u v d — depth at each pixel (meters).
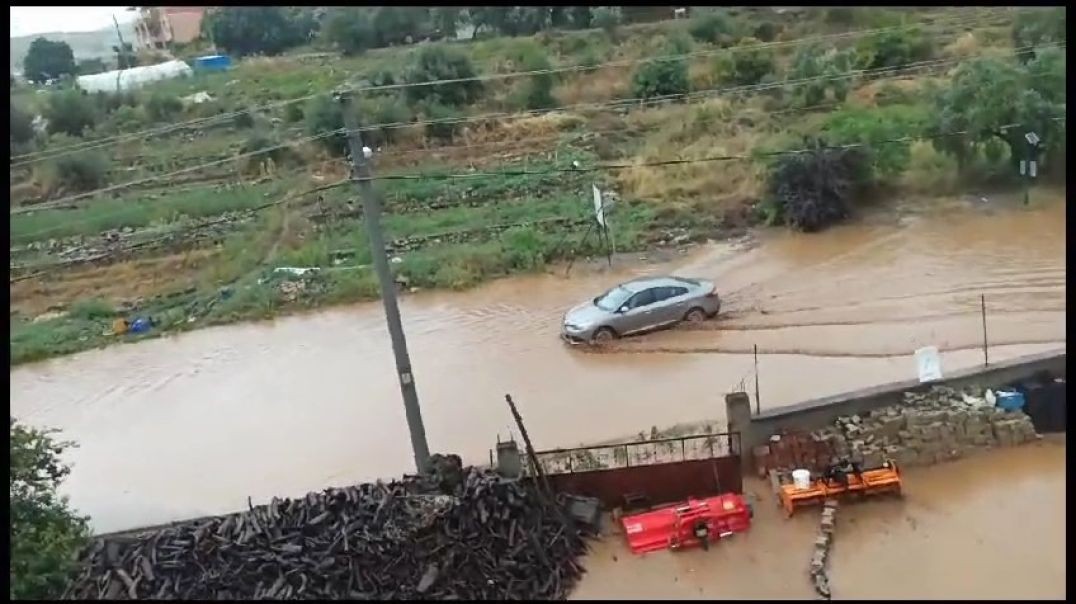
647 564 13.39
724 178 29.97
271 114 43.38
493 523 13.33
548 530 13.64
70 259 28.92
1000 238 24.72
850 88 38.94
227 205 32.50
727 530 13.81
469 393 19.39
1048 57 30.06
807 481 14.24
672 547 13.64
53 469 13.97
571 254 26.28
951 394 15.69
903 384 15.95
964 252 24.08
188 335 24.05
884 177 28.23
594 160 34.34
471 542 13.08
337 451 17.67
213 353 22.83
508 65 45.22
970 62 33.78
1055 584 12.21
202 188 35.31
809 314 21.55
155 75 55.88
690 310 21.58
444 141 38.22
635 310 21.25
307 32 62.28
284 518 13.64
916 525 13.72
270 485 16.70
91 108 44.16
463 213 29.77
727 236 27.09
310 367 21.50
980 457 15.11
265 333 23.67
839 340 20.08
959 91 28.16
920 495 14.37
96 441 19.06
